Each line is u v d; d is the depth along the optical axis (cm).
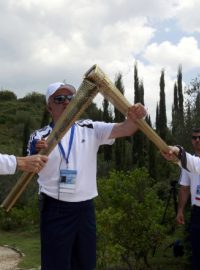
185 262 824
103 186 852
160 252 903
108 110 3159
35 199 1736
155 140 328
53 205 317
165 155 349
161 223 827
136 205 808
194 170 368
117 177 878
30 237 1684
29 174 309
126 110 304
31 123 4425
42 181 324
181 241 780
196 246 538
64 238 314
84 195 320
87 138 329
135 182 863
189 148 1070
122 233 798
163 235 814
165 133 2825
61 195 314
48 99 329
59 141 303
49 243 316
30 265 1141
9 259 1237
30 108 5094
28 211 1792
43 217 322
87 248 321
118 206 819
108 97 302
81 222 319
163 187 1044
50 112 334
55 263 314
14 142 3925
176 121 1255
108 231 760
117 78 1798
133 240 805
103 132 332
